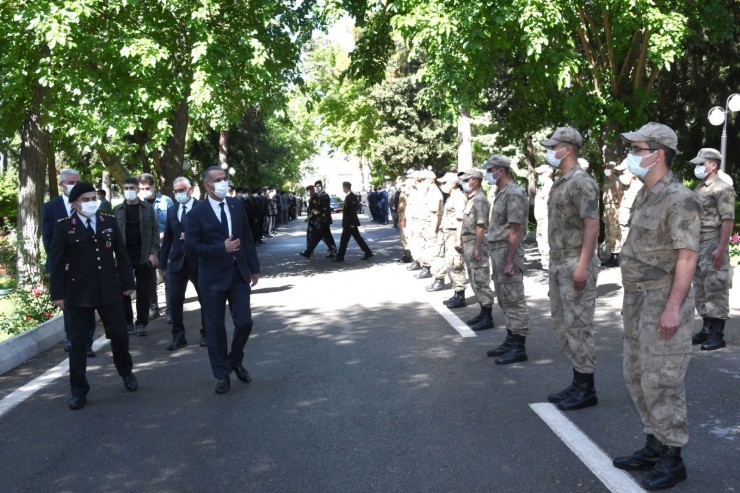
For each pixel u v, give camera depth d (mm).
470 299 11008
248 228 6664
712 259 7262
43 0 12562
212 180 6438
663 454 4133
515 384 6246
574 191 5512
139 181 9469
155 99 14016
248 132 37344
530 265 15422
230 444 4996
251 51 14758
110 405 6039
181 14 14375
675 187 4113
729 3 19219
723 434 4863
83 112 13859
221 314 6375
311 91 18406
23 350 7844
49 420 5688
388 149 40812
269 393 6227
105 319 6289
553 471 4332
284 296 12078
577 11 14664
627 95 16438
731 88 21000
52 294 5992
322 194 19078
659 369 4109
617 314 9211
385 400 5902
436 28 13711
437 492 4102
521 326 7031
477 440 4902
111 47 13641
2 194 30094
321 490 4184
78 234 6105
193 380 6785
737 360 6824
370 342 8164
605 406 5547
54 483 4434
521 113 18531
